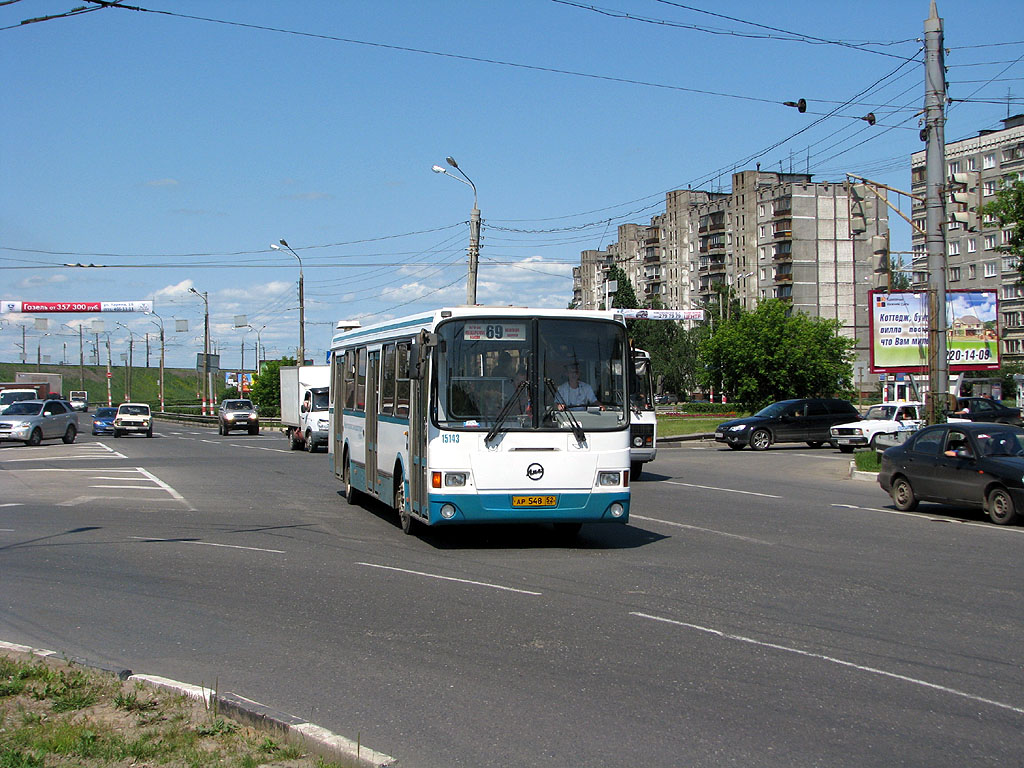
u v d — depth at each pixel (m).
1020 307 81.75
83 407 124.12
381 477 14.98
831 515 16.22
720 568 10.95
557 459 11.98
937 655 7.12
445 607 8.81
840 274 97.69
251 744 5.04
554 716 5.71
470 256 30.94
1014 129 82.38
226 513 16.50
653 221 125.88
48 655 6.88
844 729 5.48
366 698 6.07
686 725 5.55
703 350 64.25
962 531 14.23
